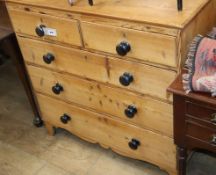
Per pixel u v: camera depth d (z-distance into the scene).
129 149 1.54
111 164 1.66
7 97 2.23
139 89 1.28
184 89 1.01
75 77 1.46
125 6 1.19
